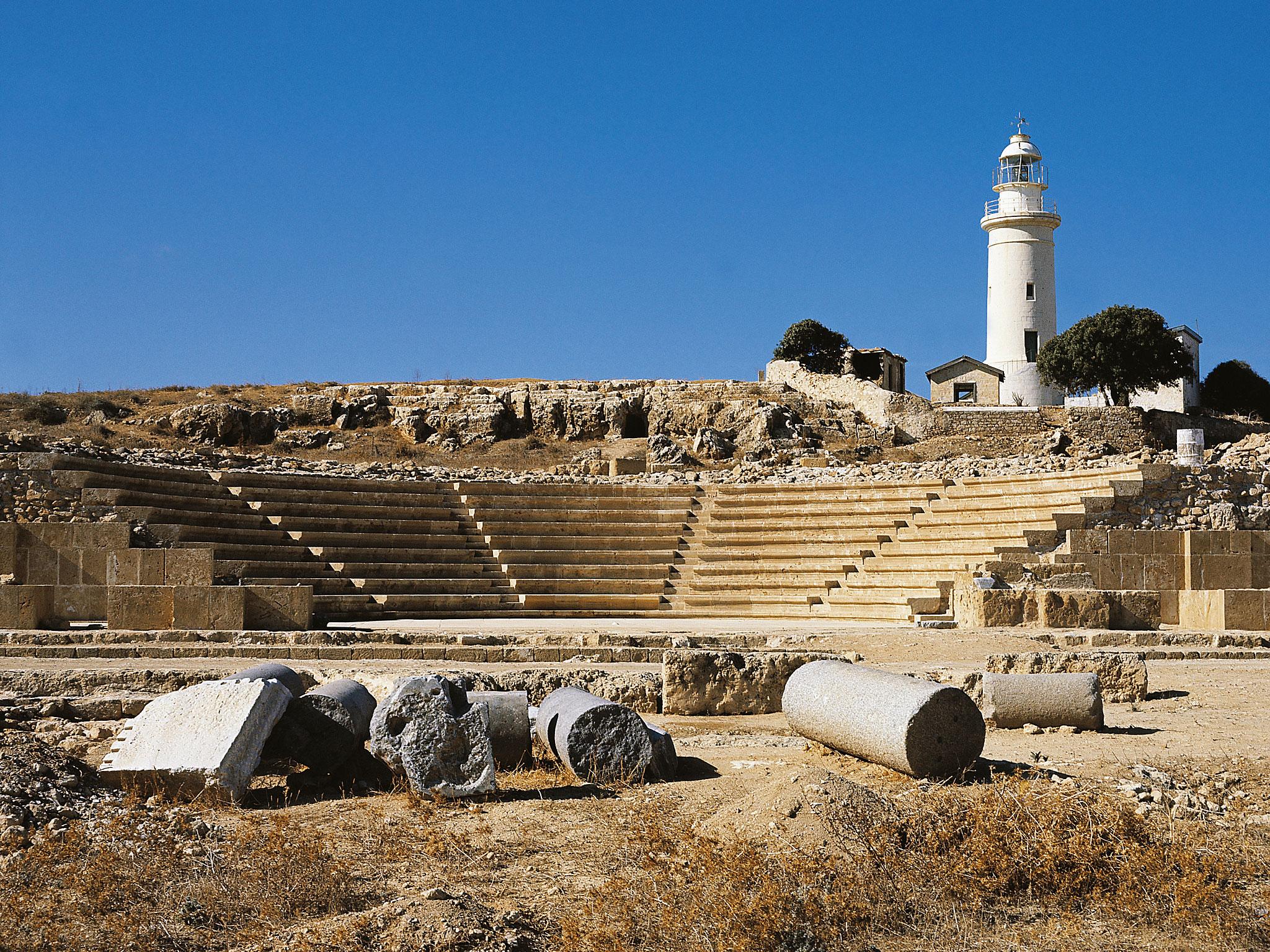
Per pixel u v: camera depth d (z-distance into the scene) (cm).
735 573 3189
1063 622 2309
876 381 7669
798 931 713
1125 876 791
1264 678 1767
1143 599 2373
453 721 1076
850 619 2814
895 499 3428
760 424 5503
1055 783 936
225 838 932
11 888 809
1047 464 3759
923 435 5797
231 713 1093
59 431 4844
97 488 2814
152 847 886
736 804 955
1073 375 6612
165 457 3766
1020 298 7500
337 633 2142
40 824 970
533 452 5566
